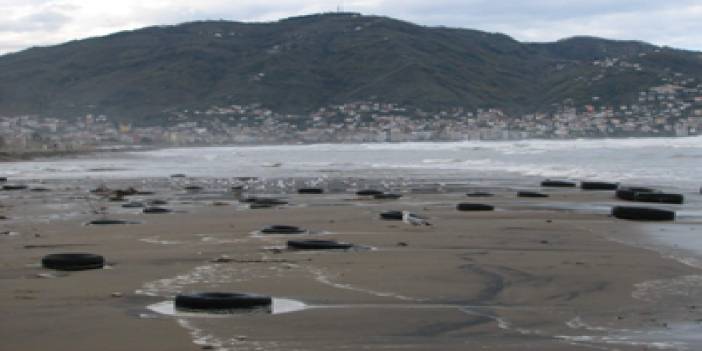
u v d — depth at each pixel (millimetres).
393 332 10852
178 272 15938
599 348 10016
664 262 17188
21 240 21781
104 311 12125
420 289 14078
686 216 27906
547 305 12789
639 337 10617
